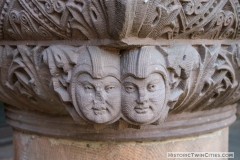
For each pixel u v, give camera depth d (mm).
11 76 1269
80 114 1046
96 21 942
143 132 1284
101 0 901
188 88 1142
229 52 1280
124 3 849
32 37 1170
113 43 963
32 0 1070
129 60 1004
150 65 997
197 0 1071
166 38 1089
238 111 4516
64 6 1006
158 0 941
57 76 1079
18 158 1568
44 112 1355
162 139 1323
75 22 995
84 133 1293
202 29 1153
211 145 1501
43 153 1432
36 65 1157
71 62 1028
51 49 1074
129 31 942
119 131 1267
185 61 1091
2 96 1425
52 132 1355
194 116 1372
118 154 1313
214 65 1224
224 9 1209
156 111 1034
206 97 1291
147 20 952
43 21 1077
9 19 1179
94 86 1006
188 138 1412
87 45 1023
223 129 1584
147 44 1019
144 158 1330
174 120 1321
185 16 1064
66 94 1065
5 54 1279
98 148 1320
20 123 1479
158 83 1033
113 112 1032
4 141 3146
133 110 1029
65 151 1373
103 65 997
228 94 1364
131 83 1011
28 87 1236
